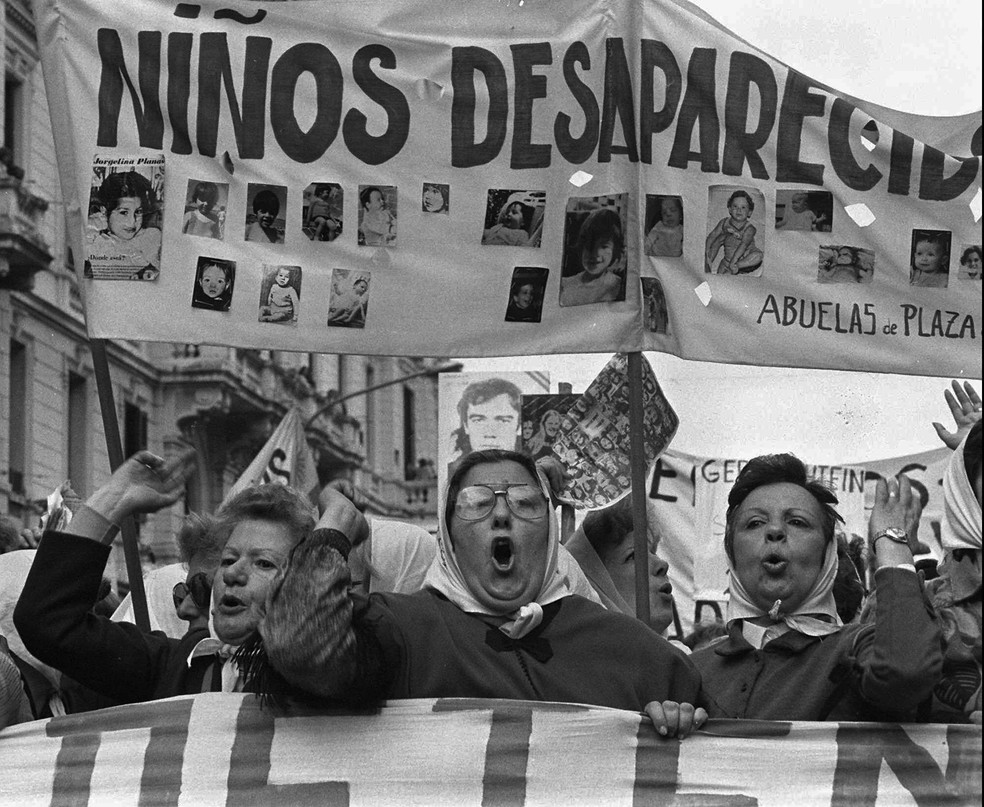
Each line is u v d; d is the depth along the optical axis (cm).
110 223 529
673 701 402
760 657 435
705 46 549
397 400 4441
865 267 554
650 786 396
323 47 539
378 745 396
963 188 555
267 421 3334
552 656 403
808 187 552
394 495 4350
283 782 396
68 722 404
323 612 366
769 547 437
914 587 393
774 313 549
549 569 406
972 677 412
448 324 536
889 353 552
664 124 548
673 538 951
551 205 541
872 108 559
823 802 398
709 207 548
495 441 931
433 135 540
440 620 402
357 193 536
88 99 532
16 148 2602
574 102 543
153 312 526
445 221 538
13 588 484
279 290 531
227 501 475
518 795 394
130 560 512
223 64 536
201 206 531
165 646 420
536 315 538
